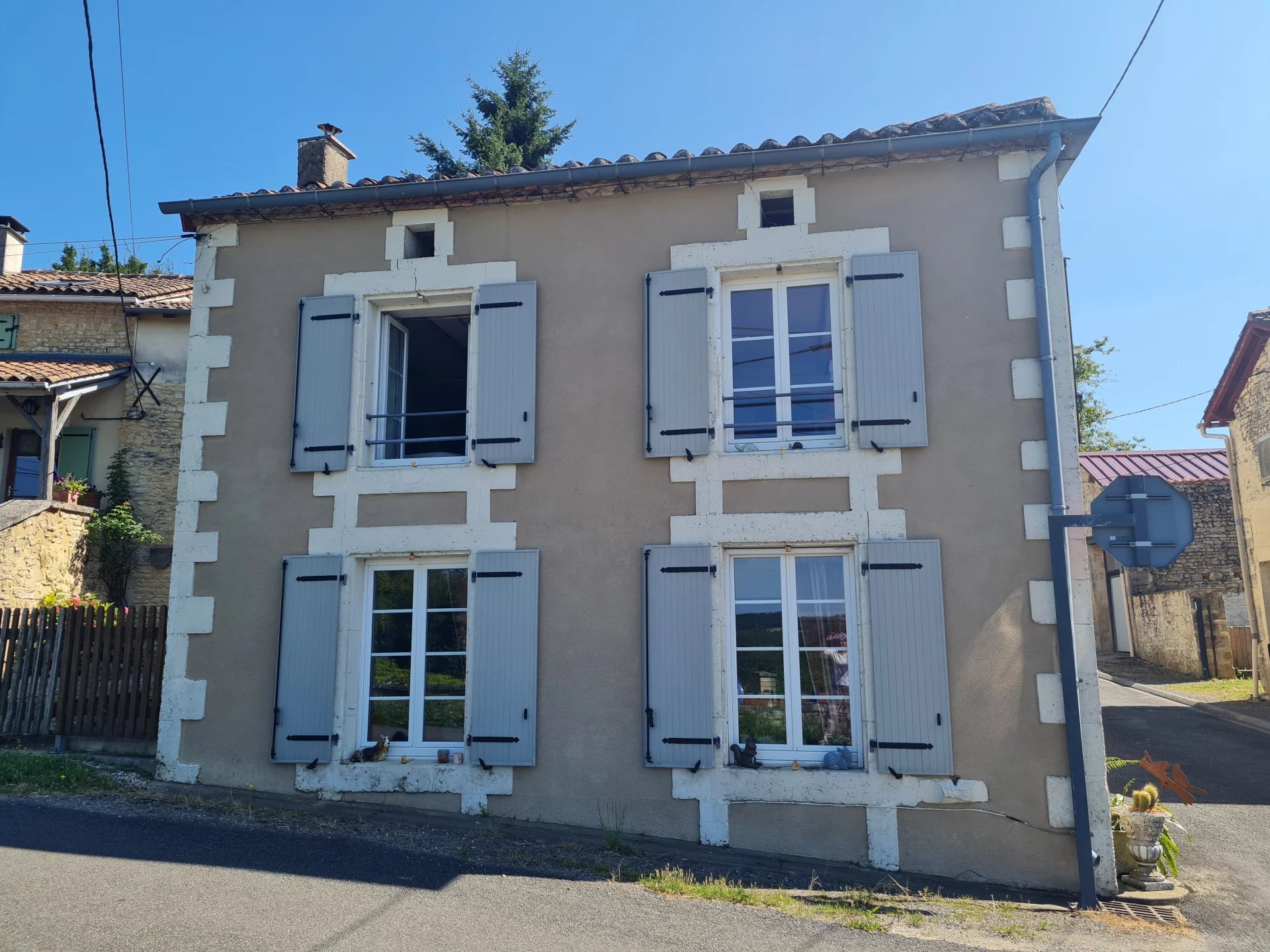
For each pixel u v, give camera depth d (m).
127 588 13.65
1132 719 13.54
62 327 15.34
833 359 7.62
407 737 7.74
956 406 7.20
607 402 7.72
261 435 8.21
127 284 16.31
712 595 7.25
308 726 7.62
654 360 7.62
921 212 7.48
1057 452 6.95
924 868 6.71
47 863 5.58
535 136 26.55
